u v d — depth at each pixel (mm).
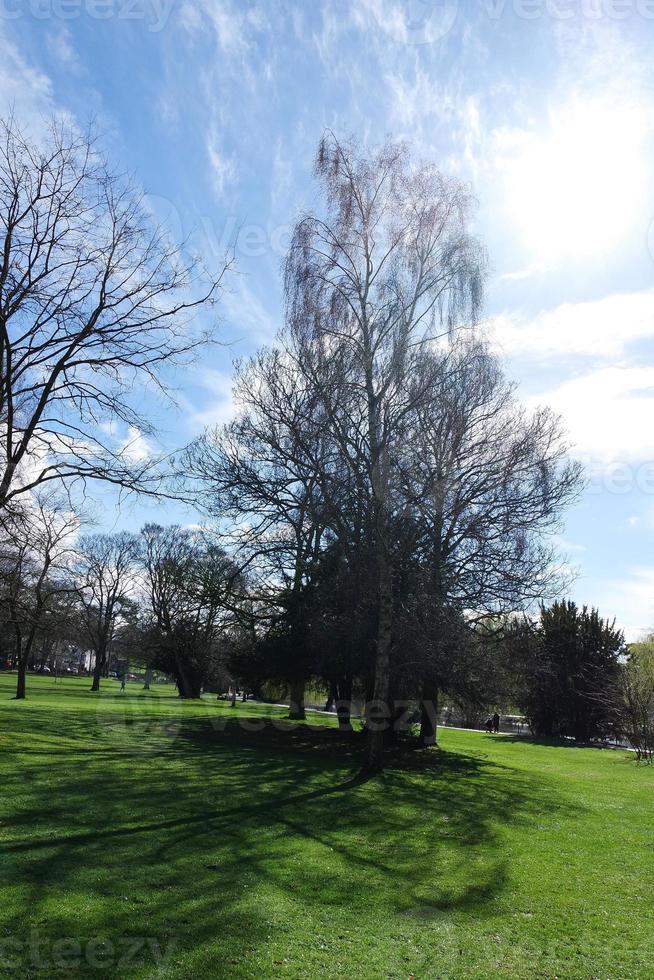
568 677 42250
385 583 19359
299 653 24062
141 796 12586
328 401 19906
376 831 11336
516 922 7312
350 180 19828
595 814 15109
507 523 24000
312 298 19625
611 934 7129
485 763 23797
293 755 21281
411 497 21906
